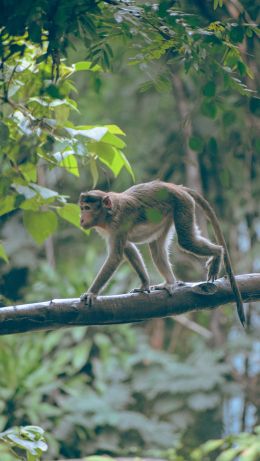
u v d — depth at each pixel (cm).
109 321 802
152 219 673
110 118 2098
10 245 2166
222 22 687
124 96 2103
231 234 2122
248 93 681
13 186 747
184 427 2020
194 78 730
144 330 2262
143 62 730
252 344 2066
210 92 659
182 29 650
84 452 1936
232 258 2117
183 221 942
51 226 793
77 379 2045
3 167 716
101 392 2009
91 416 1964
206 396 1989
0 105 725
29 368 1959
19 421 1930
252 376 2108
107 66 712
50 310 774
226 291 840
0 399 1923
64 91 716
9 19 640
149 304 815
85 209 924
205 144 689
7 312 762
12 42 682
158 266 948
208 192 2023
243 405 2122
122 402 1970
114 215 921
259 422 2084
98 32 707
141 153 2069
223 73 675
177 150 782
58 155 756
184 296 828
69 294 2034
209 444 1295
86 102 2072
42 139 740
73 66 793
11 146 691
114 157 814
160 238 959
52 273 2066
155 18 681
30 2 630
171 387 1969
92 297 793
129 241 938
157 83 738
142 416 1967
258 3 786
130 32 684
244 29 684
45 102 738
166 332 2305
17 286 2209
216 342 2114
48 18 636
